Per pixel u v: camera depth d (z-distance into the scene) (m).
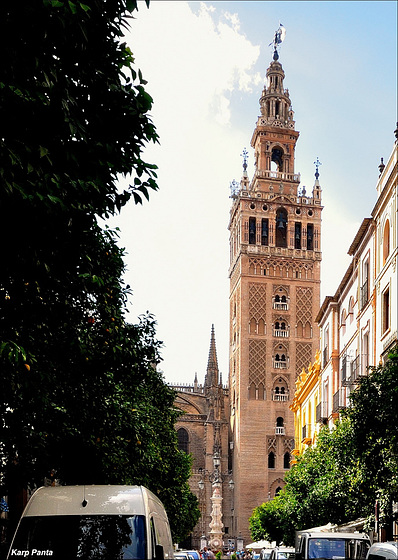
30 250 14.27
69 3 12.15
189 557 43.72
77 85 14.13
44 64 12.77
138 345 27.09
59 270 15.89
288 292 122.62
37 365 19.11
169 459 51.47
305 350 120.94
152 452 36.34
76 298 20.00
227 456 126.00
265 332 120.44
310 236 126.12
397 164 40.47
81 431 26.33
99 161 14.13
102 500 15.17
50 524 14.74
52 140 13.52
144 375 27.03
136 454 33.56
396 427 28.55
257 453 116.50
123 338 24.08
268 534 80.44
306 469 48.41
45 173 13.30
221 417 127.50
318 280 123.75
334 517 42.75
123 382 26.95
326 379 63.59
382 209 44.19
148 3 13.26
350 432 32.47
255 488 115.25
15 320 16.47
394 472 28.42
